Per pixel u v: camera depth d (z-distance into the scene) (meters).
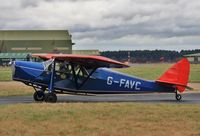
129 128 18.47
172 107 25.72
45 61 32.31
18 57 195.88
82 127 18.53
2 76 75.75
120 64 29.69
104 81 32.59
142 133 17.48
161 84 33.78
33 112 22.77
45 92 34.00
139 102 31.80
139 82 33.44
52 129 18.03
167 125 19.27
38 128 18.19
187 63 33.78
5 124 19.03
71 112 22.81
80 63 31.48
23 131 17.56
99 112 22.95
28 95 38.59
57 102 31.27
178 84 33.62
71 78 31.64
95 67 31.72
